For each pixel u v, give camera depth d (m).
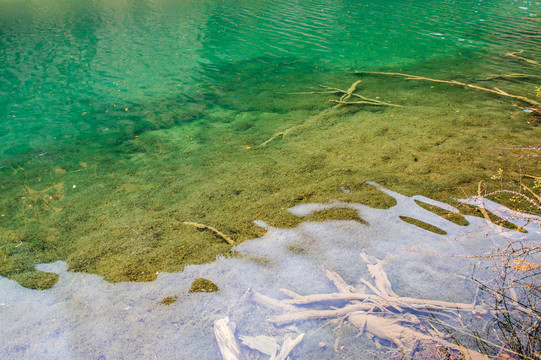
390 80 8.39
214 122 6.41
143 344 2.66
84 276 3.24
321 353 2.59
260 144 5.57
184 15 15.27
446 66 9.38
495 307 2.82
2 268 3.32
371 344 2.62
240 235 3.69
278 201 4.18
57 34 12.20
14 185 4.60
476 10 16.55
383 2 18.39
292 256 3.42
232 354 2.53
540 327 2.65
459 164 4.79
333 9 16.56
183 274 3.24
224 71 9.16
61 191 4.47
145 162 5.12
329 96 7.48
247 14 15.51
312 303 2.95
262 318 2.85
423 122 6.12
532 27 13.44
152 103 7.29
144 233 3.73
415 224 3.78
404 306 2.86
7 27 12.96
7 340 2.69
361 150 5.26
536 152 5.01
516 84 7.97
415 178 4.54
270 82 8.41
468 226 3.71
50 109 7.04
